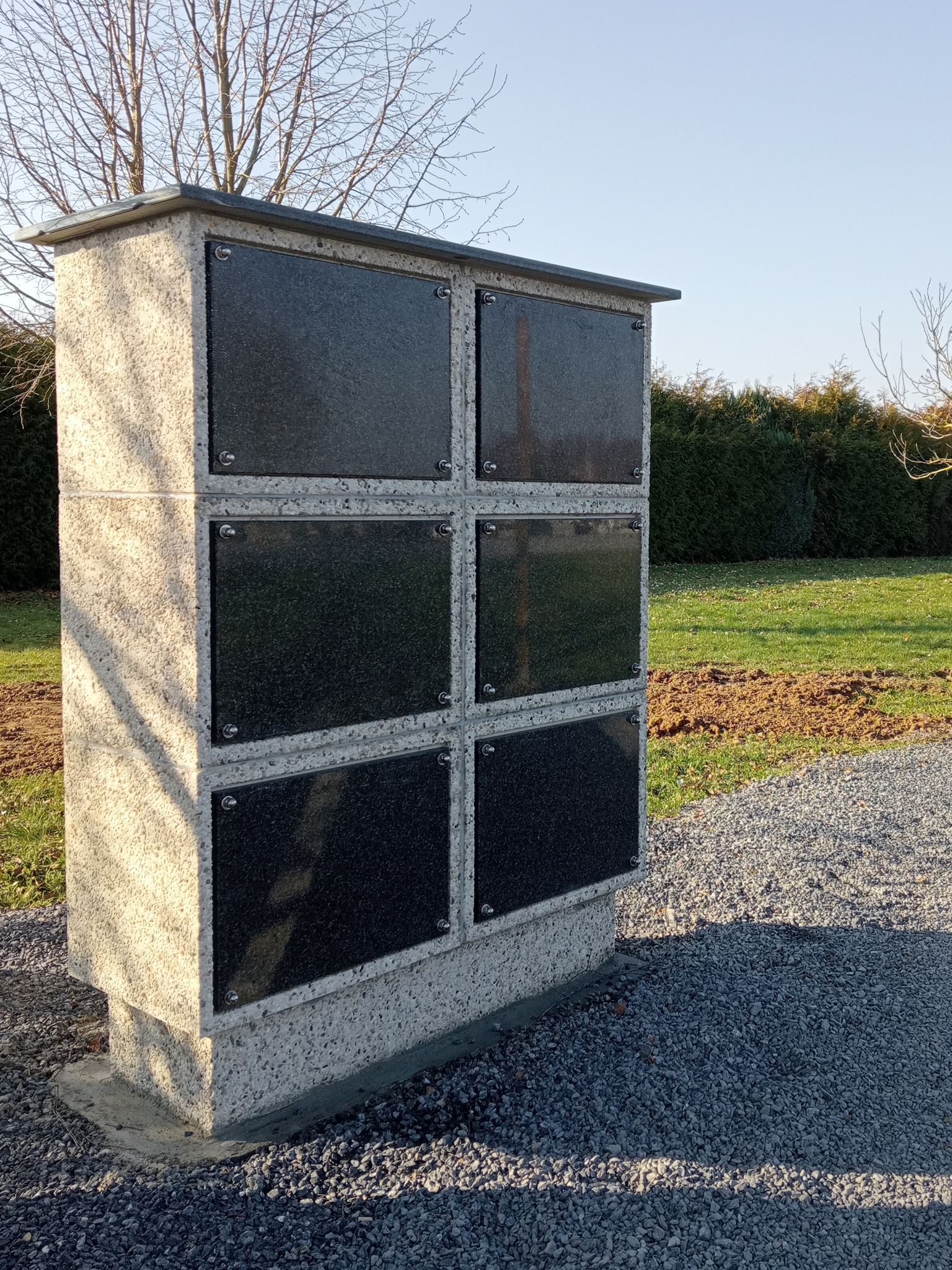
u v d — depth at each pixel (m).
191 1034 2.77
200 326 2.47
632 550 3.74
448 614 3.11
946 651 12.33
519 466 3.29
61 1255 2.30
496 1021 3.40
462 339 3.10
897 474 28.78
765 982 3.71
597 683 3.62
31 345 8.40
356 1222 2.44
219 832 2.59
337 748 2.84
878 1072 3.16
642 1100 2.97
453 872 3.18
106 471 2.73
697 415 26.12
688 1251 2.38
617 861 3.75
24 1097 2.96
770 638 13.30
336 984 2.88
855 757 7.38
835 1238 2.44
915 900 4.60
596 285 3.42
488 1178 2.61
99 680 2.80
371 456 2.86
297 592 2.71
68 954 3.04
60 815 5.71
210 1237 2.37
